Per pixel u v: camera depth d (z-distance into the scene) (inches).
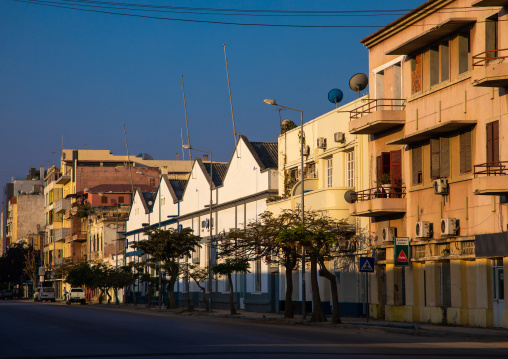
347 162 1904.5
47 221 6702.8
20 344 1042.1
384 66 1701.5
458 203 1421.0
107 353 893.2
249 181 2507.4
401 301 1632.6
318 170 2036.2
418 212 1561.3
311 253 1608.0
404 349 934.4
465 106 1397.6
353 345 992.2
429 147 1531.7
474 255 1359.5
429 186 1518.2
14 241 7593.5
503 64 1218.6
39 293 4800.7
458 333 1208.2
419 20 1550.2
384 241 1656.0
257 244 1806.1
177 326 1465.3
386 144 1652.3
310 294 2059.5
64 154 6250.0
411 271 1574.8
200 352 888.3
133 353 888.3
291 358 810.8
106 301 4672.7
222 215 2795.3
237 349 923.4
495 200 1312.7
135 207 4158.5
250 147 2509.8
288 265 1809.8
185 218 3265.3
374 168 1732.3
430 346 991.6
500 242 1277.1
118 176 5487.2
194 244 2856.8
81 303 4124.0
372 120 1625.2
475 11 1359.5
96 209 5068.9
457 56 1422.2
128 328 1398.9
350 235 1835.6
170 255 2832.2
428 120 1519.4
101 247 4817.9
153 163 6176.2
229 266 2182.6
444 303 1475.1
